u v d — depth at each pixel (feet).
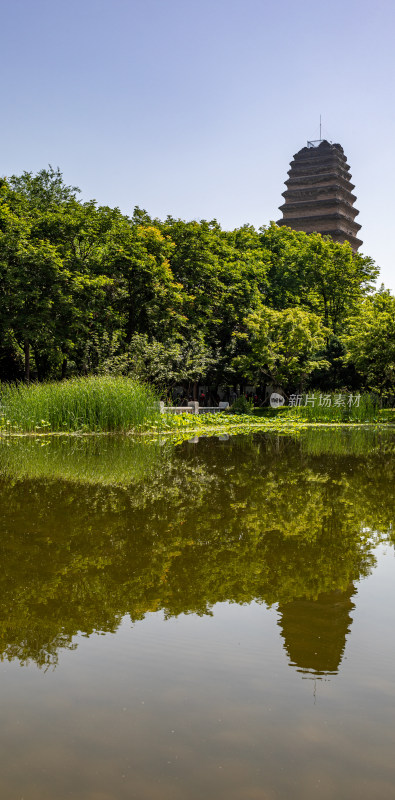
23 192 119.96
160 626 11.07
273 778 6.97
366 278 168.35
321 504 23.36
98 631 10.84
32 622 11.23
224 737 7.70
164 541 17.20
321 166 269.23
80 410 64.54
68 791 6.73
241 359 126.00
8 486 27.32
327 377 127.95
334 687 8.87
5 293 93.56
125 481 29.12
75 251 101.76
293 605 12.17
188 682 9.05
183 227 128.57
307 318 122.93
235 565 14.88
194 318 124.26
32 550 16.15
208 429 77.25
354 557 15.72
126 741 7.63
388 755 7.38
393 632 10.81
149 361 95.20
